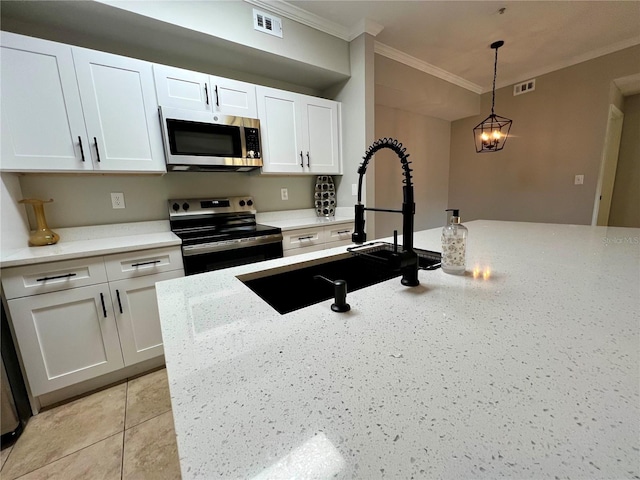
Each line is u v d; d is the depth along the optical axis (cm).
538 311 66
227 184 254
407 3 219
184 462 31
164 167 197
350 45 264
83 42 189
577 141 329
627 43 283
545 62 329
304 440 34
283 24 223
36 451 128
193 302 78
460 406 38
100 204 199
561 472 29
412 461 31
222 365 49
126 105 179
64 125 162
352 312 67
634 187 362
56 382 150
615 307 67
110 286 161
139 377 176
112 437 134
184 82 197
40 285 142
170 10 176
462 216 455
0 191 151
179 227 227
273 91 239
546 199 360
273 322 64
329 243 264
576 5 224
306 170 266
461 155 448
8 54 146
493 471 29
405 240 82
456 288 82
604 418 35
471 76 363
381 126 369
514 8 227
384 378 44
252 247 215
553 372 44
